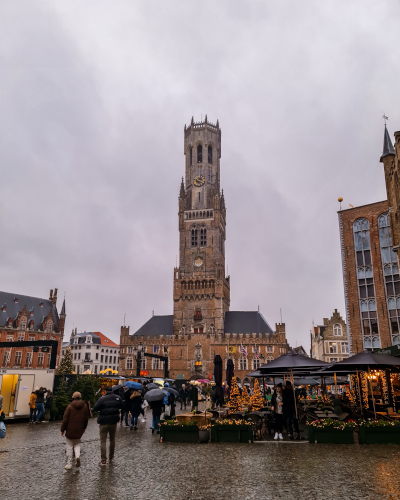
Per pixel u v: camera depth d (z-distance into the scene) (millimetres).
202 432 18719
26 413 28703
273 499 9867
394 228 34531
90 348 171000
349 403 30938
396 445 17156
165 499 10000
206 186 121812
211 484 11297
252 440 18578
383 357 20984
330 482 11227
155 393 21594
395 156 32219
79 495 10367
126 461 14477
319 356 89875
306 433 22078
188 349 102188
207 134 127750
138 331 111500
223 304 108188
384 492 10219
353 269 45500
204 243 113062
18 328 101812
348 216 47062
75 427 13516
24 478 12133
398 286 42375
